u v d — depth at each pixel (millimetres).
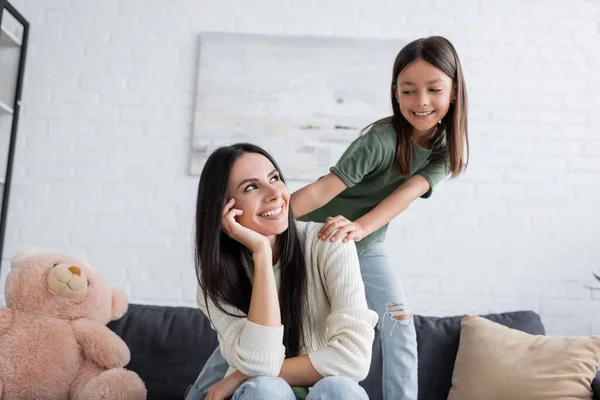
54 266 1899
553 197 2857
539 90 2898
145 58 2916
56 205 2832
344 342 1267
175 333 1954
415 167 1692
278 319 1259
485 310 2793
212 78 2879
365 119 2854
